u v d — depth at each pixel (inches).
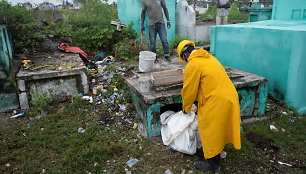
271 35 181.2
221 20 365.7
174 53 305.7
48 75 184.9
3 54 175.0
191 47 119.0
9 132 150.3
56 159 125.3
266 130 148.2
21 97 180.4
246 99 156.7
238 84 147.5
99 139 140.9
